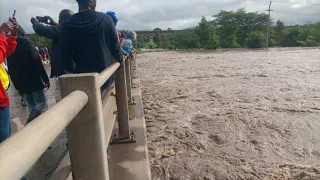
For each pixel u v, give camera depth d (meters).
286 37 56.72
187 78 13.09
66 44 3.29
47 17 4.51
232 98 8.41
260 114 6.61
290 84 10.57
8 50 2.74
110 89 4.16
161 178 3.83
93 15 3.29
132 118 5.61
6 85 3.31
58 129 1.13
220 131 5.53
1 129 2.54
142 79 13.35
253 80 11.81
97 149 1.74
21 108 7.29
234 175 3.86
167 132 5.51
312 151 4.63
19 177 0.81
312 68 15.66
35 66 4.40
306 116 6.41
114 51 3.57
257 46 51.59
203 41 52.88
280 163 4.21
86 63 3.30
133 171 3.48
